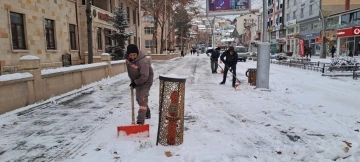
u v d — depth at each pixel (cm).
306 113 598
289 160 360
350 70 1441
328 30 3619
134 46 455
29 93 683
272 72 1583
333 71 1454
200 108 650
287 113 600
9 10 1313
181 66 2116
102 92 905
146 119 548
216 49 1536
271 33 6125
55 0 1755
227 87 991
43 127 507
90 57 1371
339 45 3381
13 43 1373
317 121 535
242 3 982
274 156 372
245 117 569
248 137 446
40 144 420
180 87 397
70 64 1944
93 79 1120
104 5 2697
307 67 1831
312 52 4059
